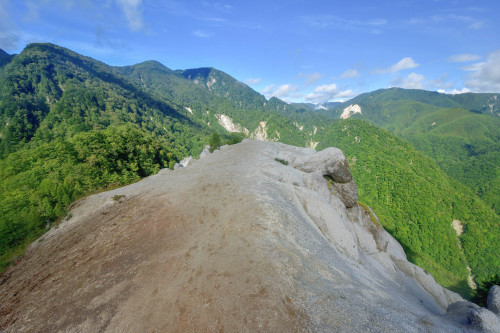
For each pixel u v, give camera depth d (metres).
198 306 9.05
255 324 8.23
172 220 15.77
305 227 16.61
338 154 30.31
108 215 20.41
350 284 11.97
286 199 19.95
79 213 26.20
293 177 26.56
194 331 8.16
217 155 41.56
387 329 8.80
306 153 46.50
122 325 8.63
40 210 27.78
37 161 46.19
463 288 78.19
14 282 14.98
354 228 27.20
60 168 42.72
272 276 10.41
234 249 12.25
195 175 25.27
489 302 16.62
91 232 17.80
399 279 23.77
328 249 15.88
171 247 12.99
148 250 13.04
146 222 16.06
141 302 9.52
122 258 12.72
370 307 10.23
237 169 26.34
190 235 13.95
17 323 10.05
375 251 26.41
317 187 27.41
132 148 66.56
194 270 10.98
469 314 12.48
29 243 23.39
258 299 9.19
